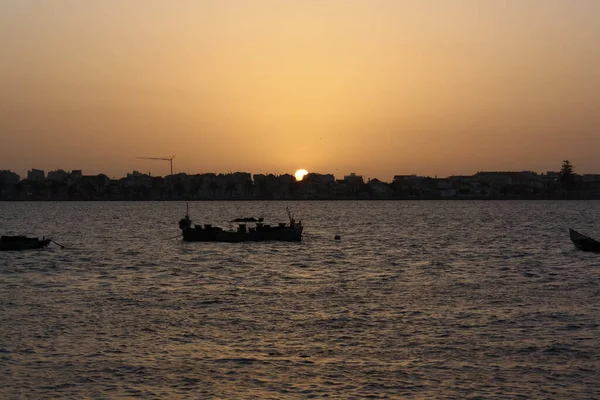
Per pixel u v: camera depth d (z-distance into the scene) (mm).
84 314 43594
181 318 42375
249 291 52969
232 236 101438
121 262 75438
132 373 31578
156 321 41531
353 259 78688
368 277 61625
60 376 31172
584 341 36562
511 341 36656
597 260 75625
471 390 29469
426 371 31812
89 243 105188
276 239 102562
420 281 58719
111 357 33875
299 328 39656
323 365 32688
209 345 36031
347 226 159625
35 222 185375
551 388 29688
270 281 58875
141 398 28703
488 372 31672
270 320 41781
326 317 42531
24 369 32062
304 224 170375
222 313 43938
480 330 39094
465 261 76125
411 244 102500
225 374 31500
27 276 62969
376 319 41969
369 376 31203
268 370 32031
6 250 89500
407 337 37531
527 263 73375
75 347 35562
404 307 45844
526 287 54875
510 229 143750
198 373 31594
